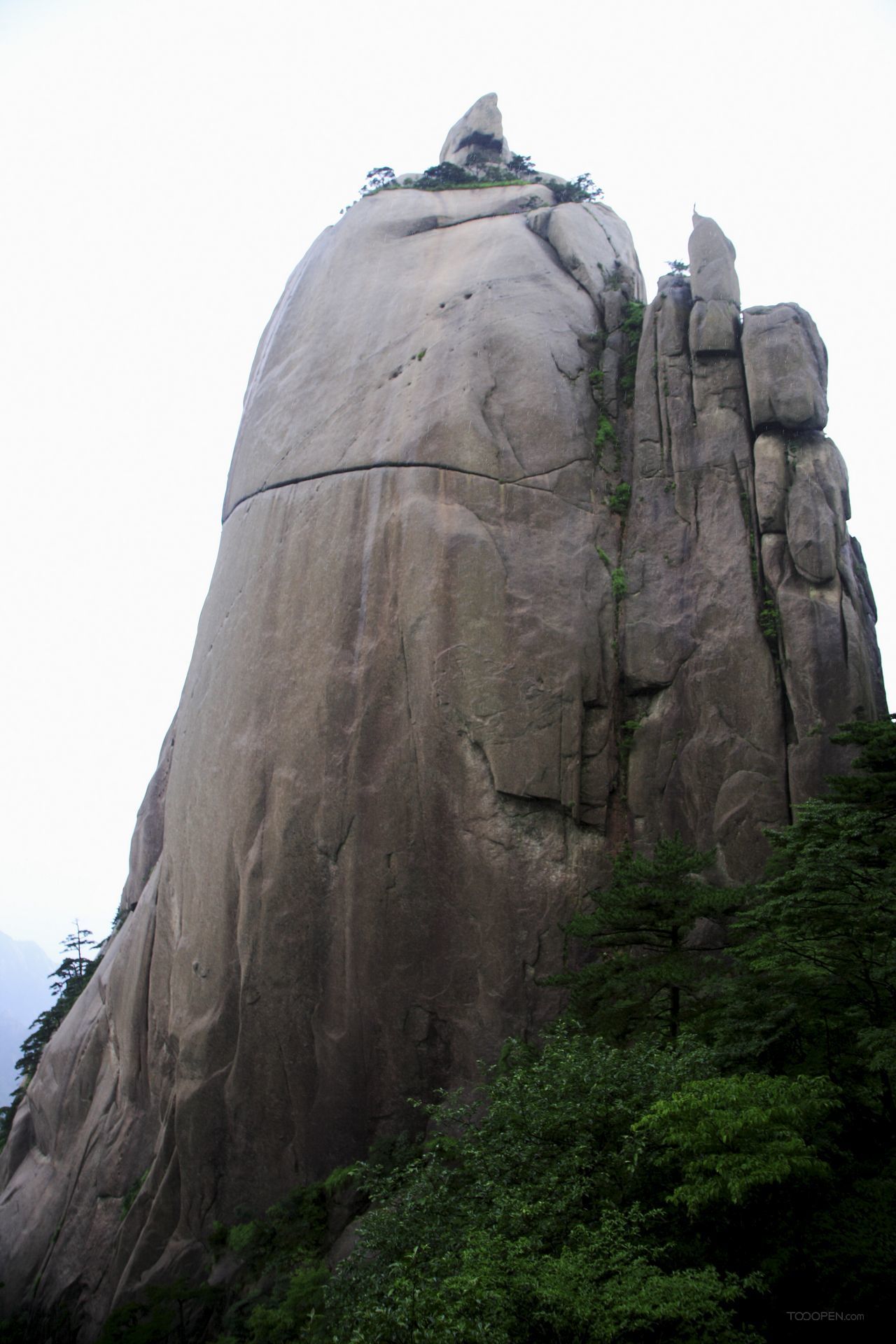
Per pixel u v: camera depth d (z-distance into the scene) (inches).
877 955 623.8
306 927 1077.1
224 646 1280.8
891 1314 454.9
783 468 1179.3
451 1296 470.9
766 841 1038.4
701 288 1306.6
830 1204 518.9
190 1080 1102.4
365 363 1376.7
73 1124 1390.3
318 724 1138.7
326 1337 567.2
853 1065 642.2
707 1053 612.7
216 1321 959.6
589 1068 632.4
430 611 1141.1
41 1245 1253.7
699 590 1170.6
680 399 1266.0
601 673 1159.0
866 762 738.2
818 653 1083.3
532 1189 545.3
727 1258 496.7
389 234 1549.0
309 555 1242.6
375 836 1076.5
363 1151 1008.2
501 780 1075.3
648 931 839.7
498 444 1240.8
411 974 1035.3
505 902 1040.2
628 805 1115.9
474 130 1966.0
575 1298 439.5
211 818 1193.4
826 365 1247.5
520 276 1393.9
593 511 1240.8
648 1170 548.1
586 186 1711.4
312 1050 1050.1
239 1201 1048.2
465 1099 982.4
